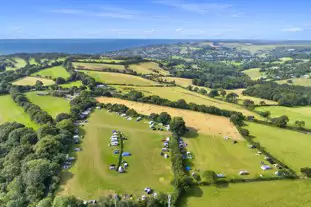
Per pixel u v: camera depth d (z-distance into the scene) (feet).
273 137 321.73
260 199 200.95
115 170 239.30
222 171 241.55
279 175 231.71
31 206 182.91
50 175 215.92
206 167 249.14
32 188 197.36
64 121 327.47
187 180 213.66
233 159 265.95
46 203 177.88
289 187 216.95
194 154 276.21
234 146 296.10
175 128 321.32
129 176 230.27
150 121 371.76
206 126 355.36
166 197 192.65
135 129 343.67
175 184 209.56
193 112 414.41
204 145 298.15
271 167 249.34
